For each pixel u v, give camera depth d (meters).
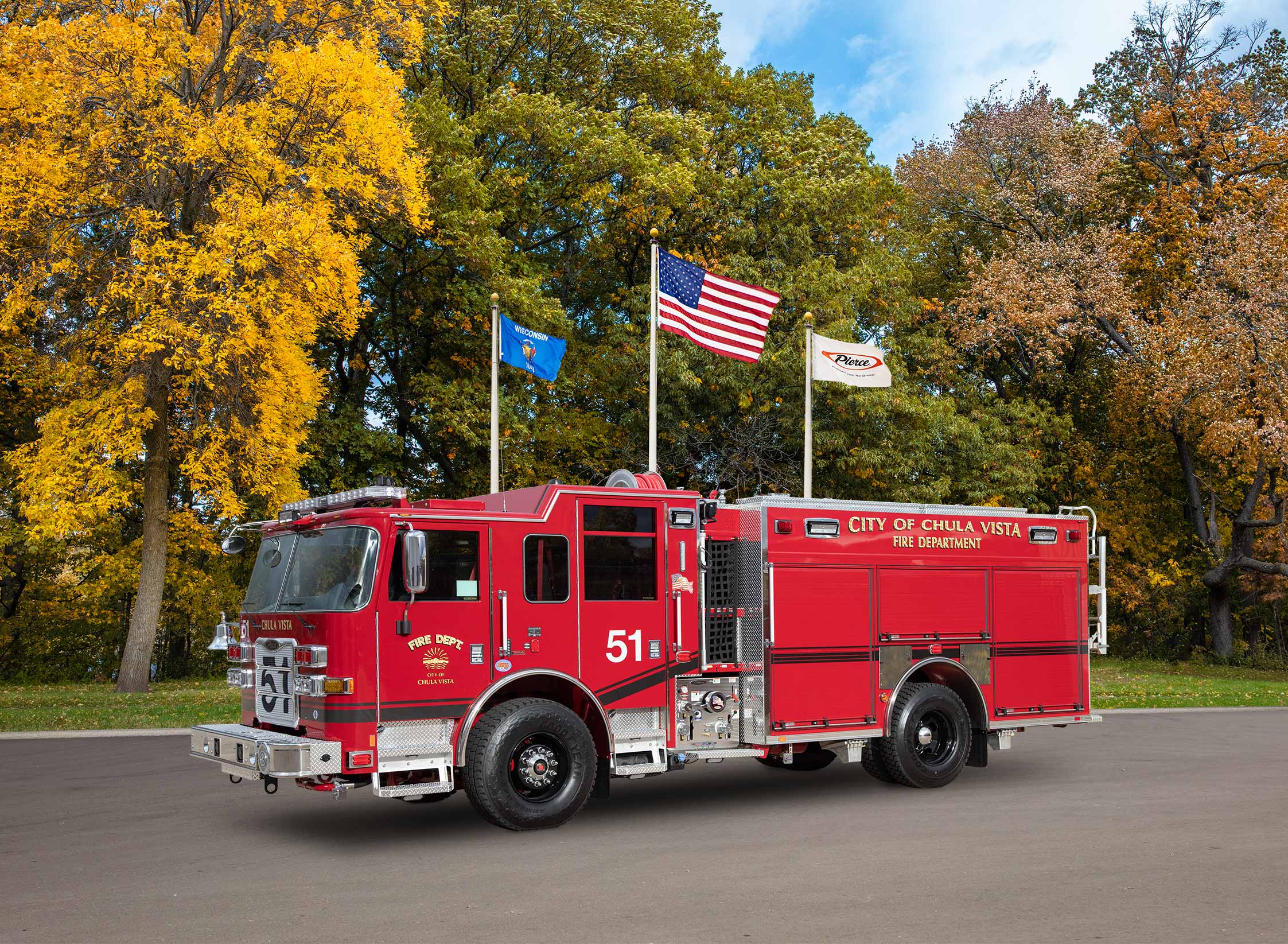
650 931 6.03
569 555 9.23
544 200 29.02
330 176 20.00
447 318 28.03
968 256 37.06
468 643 8.65
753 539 10.24
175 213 20.77
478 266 25.45
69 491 19.53
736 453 28.08
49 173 18.16
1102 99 40.16
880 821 9.31
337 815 9.60
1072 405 40.69
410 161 20.75
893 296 29.67
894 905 6.54
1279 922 6.18
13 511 27.17
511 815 8.58
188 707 17.89
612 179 28.86
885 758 10.89
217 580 27.62
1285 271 31.14
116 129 19.02
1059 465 37.34
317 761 7.97
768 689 10.09
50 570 29.14
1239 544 35.25
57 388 21.14
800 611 10.34
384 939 5.90
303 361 21.17
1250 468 34.19
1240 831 8.80
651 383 18.39
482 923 6.21
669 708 9.66
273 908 6.54
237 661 9.61
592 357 29.58
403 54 23.28
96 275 20.02
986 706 11.57
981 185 38.53
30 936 6.00
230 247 18.09
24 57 19.00
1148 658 40.19
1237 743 15.06
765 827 9.05
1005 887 6.98
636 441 28.94
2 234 18.86
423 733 8.45
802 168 29.09
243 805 10.10
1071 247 35.25
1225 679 30.73
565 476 29.89
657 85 30.86
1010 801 10.34
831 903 6.59
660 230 28.86
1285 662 36.75
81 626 30.19
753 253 28.89
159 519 21.58
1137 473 39.97
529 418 27.19
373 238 26.69
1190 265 35.31
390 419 30.11
